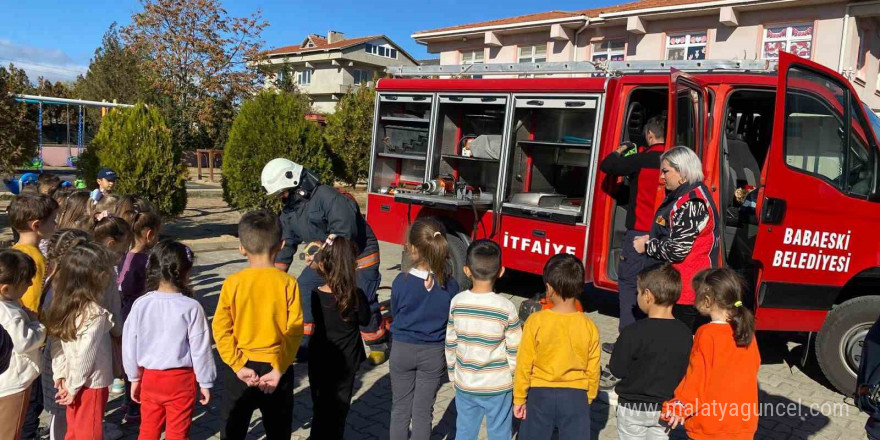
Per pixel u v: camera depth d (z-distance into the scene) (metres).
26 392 3.06
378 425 4.22
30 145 9.48
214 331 3.14
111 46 36.66
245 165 10.54
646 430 3.21
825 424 4.54
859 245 5.14
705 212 3.95
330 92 52.31
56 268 3.25
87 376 3.15
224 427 3.29
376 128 7.88
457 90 7.05
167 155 9.97
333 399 3.56
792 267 5.00
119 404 4.36
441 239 3.52
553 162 6.84
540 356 3.16
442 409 4.50
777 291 5.02
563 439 3.15
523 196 6.50
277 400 3.36
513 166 6.69
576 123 6.43
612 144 5.88
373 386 4.89
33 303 3.75
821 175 5.02
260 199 10.56
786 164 4.87
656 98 6.41
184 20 29.42
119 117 9.84
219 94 29.94
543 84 6.31
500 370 3.27
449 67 7.40
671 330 3.19
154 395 3.16
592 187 5.90
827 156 5.09
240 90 30.09
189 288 3.36
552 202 6.41
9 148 9.11
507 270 8.54
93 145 9.70
